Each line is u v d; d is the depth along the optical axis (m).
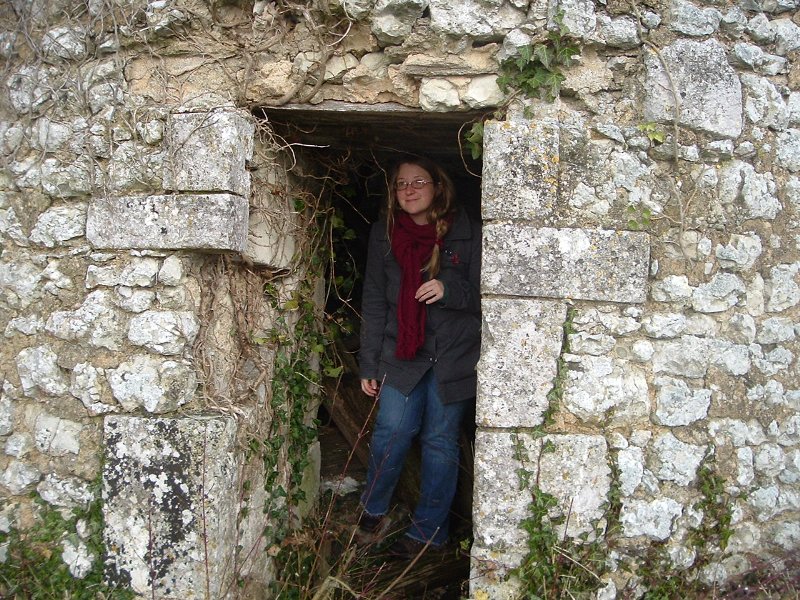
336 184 4.09
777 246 3.09
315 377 3.97
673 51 2.98
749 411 3.04
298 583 3.61
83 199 3.16
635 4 2.96
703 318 3.02
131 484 2.99
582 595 2.92
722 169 3.03
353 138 3.73
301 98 3.16
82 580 3.04
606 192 2.98
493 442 2.96
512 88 2.99
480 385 2.97
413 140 3.77
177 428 2.95
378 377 3.84
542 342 2.95
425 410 3.79
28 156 3.21
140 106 3.12
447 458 3.73
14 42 3.26
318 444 4.19
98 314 3.09
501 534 2.95
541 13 2.92
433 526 3.86
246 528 3.27
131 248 3.07
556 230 2.95
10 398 3.19
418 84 3.09
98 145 3.12
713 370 3.02
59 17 3.23
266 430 3.46
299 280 3.80
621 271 2.94
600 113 3.02
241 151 3.08
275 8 3.11
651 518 2.96
